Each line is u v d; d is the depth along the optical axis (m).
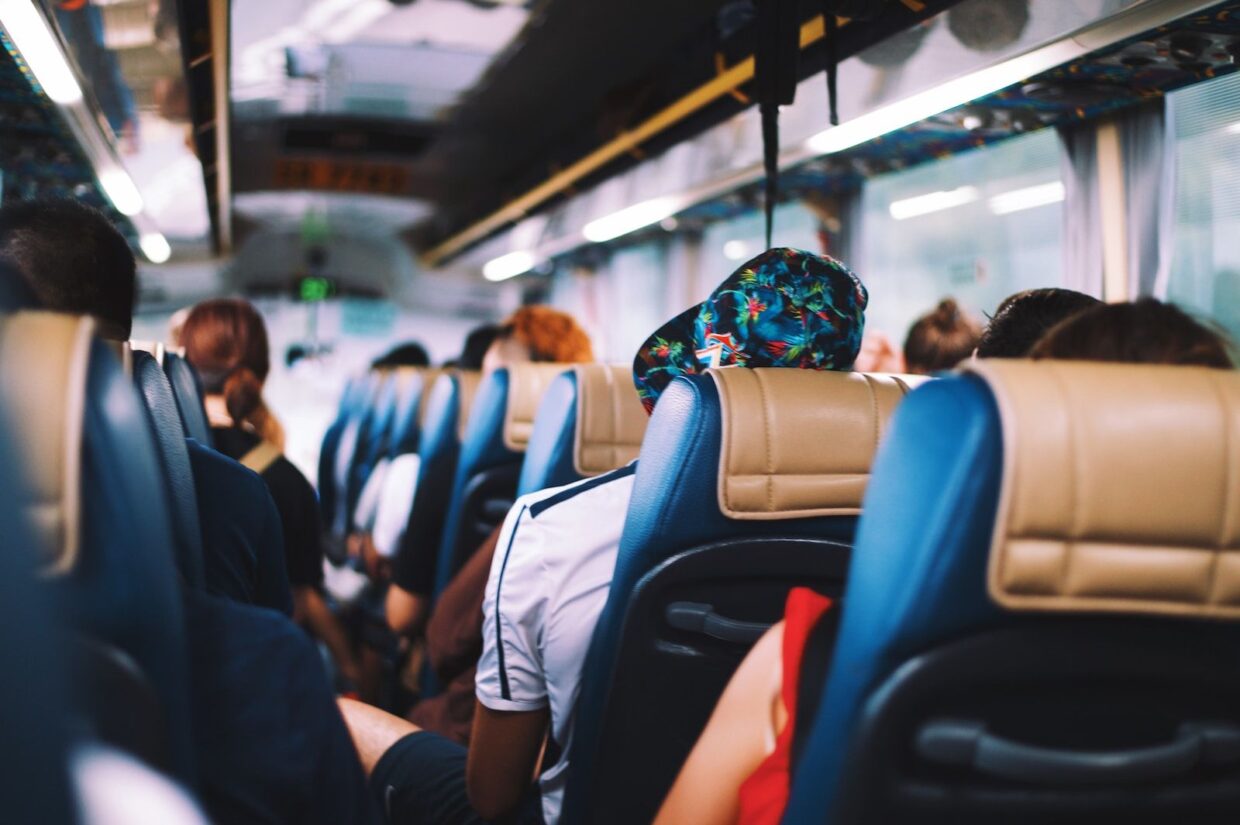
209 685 0.97
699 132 5.92
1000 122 4.64
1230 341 1.00
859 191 6.84
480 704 1.68
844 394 1.49
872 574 0.85
